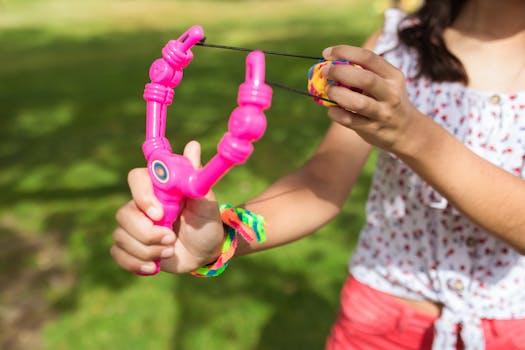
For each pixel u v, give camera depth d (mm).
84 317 2707
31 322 2703
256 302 2748
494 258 1172
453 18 1252
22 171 4527
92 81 7598
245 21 14086
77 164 4609
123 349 2496
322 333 2559
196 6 17719
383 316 1274
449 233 1182
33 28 13953
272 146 4648
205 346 2498
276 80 6613
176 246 918
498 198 868
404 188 1210
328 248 3146
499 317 1169
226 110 5848
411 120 799
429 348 1247
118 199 3906
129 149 4910
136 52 10133
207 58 8453
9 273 3086
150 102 901
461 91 1167
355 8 15070
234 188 3908
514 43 1169
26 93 7117
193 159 864
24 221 3629
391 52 1264
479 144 1138
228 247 953
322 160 1232
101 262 3125
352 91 784
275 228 1161
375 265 1291
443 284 1192
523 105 1115
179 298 2793
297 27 11922
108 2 18672
